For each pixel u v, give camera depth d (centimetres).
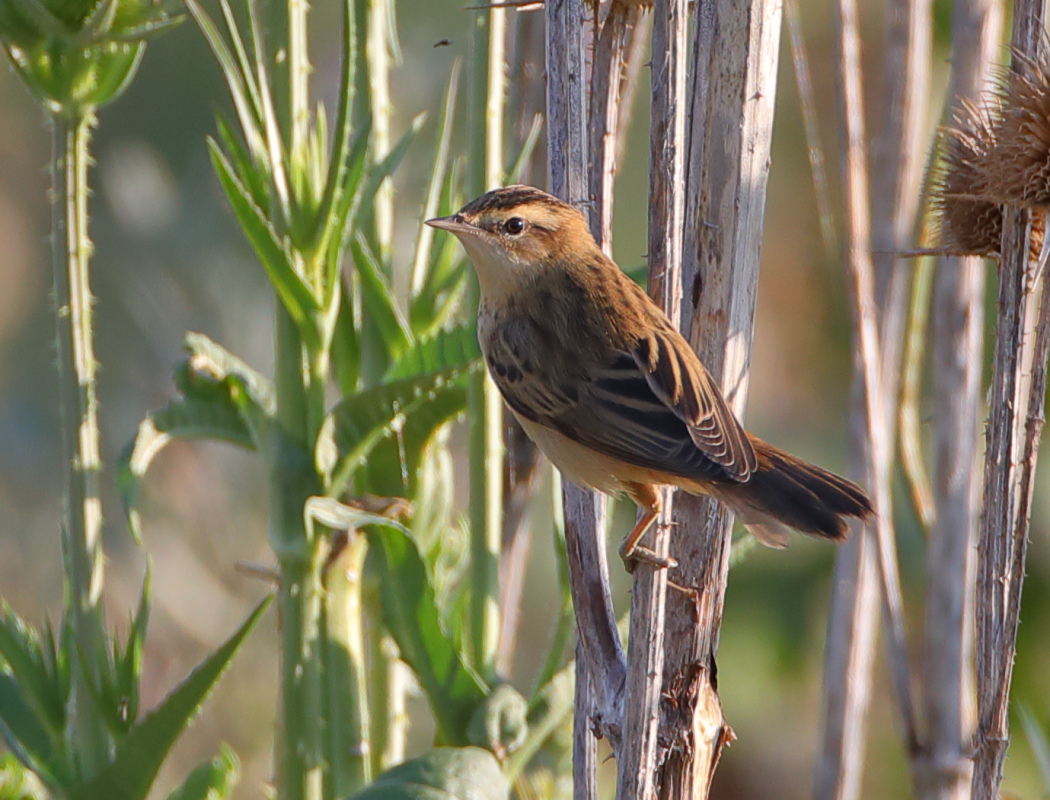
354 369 922
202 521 1681
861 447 1016
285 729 859
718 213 725
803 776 1769
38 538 1889
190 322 1889
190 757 1488
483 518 900
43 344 2284
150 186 1950
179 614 1588
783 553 1742
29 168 2442
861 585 1056
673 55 709
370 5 893
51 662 841
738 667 1741
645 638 695
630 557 716
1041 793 1469
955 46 977
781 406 2009
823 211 1012
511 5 776
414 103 1823
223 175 788
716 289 731
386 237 943
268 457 845
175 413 868
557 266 878
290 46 823
